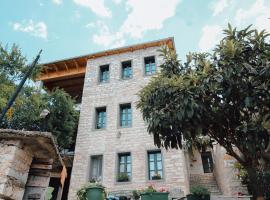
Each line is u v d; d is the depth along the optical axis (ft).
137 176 40.32
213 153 51.93
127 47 55.16
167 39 53.62
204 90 19.26
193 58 23.41
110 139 45.24
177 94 19.62
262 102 18.60
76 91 64.23
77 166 43.55
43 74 60.85
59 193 38.19
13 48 43.01
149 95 21.30
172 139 20.29
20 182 10.48
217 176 45.50
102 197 27.84
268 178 28.71
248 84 18.69
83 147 45.55
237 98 19.52
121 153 43.50
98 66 56.03
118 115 47.73
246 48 19.75
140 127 45.09
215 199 27.63
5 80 41.22
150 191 27.58
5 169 9.72
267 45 19.69
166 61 23.68
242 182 33.78
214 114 20.13
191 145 24.52
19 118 42.24
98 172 43.16
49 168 12.42
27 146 11.05
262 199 19.01
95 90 52.29
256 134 18.22
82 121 48.80
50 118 46.85
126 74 53.88
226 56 19.33
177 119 19.26
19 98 41.32
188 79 20.08
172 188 38.01
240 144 20.18
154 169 41.37
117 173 41.75
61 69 60.75
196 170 55.52
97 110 50.52
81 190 28.84
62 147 49.67
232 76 18.86
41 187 11.94
